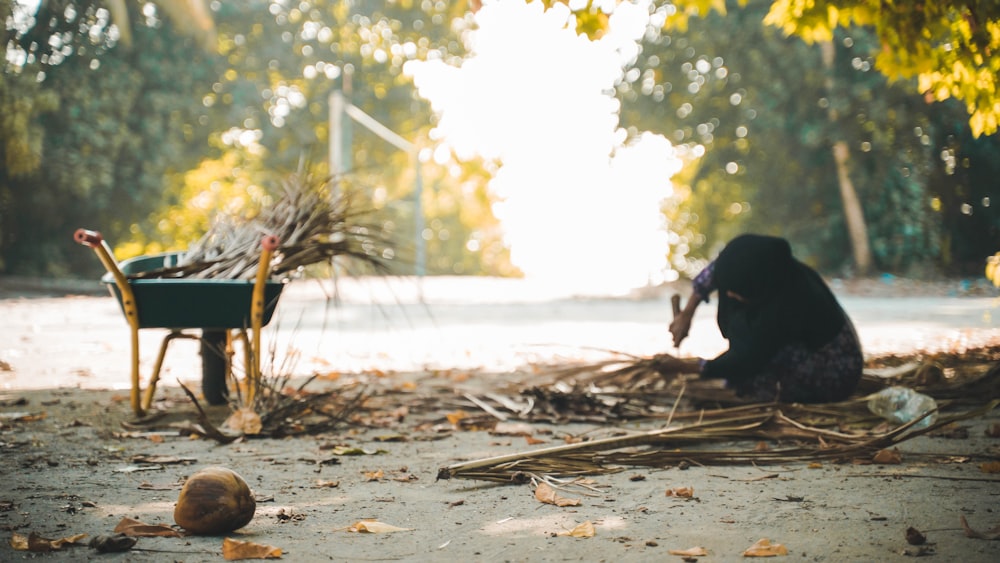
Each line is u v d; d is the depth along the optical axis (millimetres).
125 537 3293
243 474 4570
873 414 5770
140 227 29188
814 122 26750
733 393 6430
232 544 3203
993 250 26766
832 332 5973
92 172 26828
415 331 13234
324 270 6922
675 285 25609
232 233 6715
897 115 25531
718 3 8398
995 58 7379
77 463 4785
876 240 27234
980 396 6645
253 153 35781
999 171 26047
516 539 3430
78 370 8812
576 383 6828
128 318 5965
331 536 3482
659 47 29094
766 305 5902
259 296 5879
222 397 6680
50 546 3279
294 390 7332
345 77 34031
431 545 3363
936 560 3139
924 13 7133
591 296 22047
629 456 4664
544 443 5410
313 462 4863
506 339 12086
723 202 32469
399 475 4539
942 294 20656
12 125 19406
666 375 6387
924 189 26297
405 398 7047
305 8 34750
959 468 4586
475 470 4430
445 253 54469
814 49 26344
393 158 38938
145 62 27750
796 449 4855
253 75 33938
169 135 29266
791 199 28984
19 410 6492
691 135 29500
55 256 27281
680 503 3945
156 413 6348
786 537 3420
